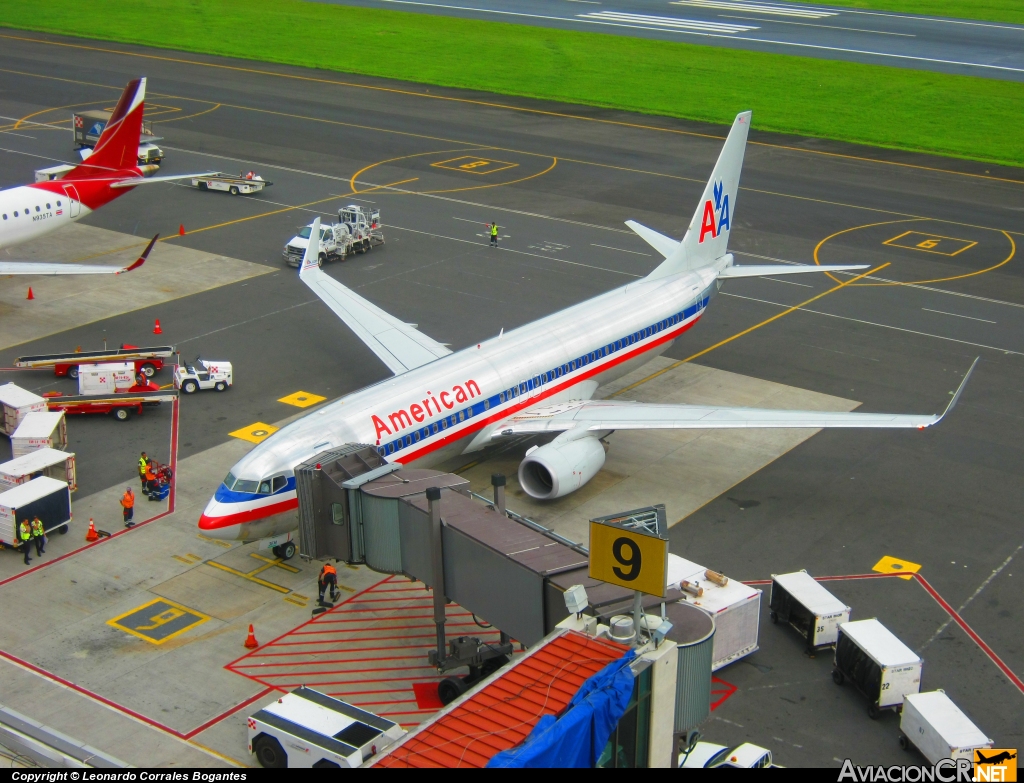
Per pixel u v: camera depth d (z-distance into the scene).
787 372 67.25
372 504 39.25
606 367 58.00
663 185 105.44
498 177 106.75
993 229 95.50
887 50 174.50
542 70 155.12
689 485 53.53
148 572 45.41
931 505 51.81
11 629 41.31
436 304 75.62
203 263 83.12
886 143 123.75
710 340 72.06
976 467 55.66
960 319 76.00
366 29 178.88
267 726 33.56
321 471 40.25
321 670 39.47
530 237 90.19
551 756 23.48
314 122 124.69
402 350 60.66
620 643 26.92
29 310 73.75
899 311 77.31
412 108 132.75
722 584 40.03
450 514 38.09
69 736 35.62
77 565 45.75
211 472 53.44
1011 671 39.78
